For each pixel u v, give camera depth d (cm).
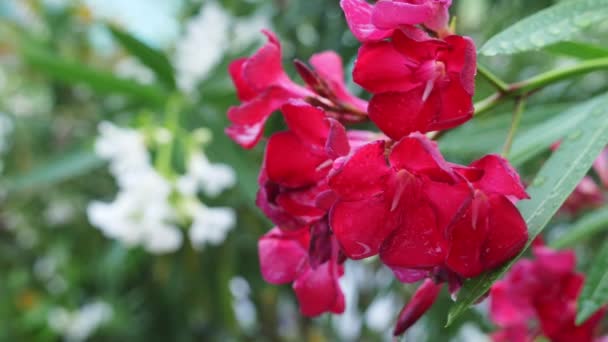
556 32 46
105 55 120
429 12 41
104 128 83
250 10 104
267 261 46
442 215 41
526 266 54
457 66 41
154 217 80
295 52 102
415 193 41
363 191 41
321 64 47
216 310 113
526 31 46
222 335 126
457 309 41
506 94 47
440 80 41
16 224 126
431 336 99
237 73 47
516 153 54
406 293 106
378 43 41
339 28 97
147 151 87
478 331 105
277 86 46
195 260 104
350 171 40
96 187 119
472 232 41
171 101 87
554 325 53
